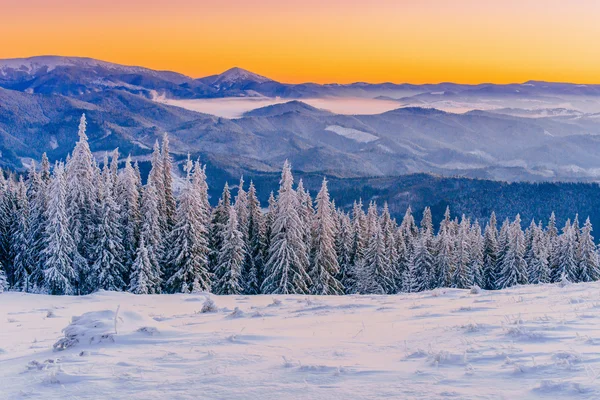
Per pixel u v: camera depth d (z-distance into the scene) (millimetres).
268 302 23641
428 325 11602
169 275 47094
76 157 45156
